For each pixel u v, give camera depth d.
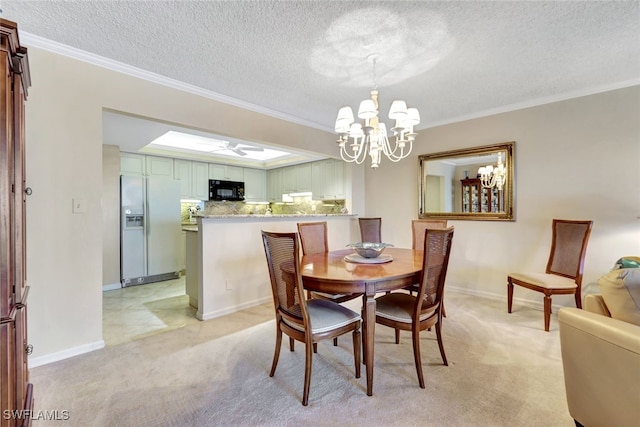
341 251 2.91
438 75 2.57
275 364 1.90
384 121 3.86
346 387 1.78
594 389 1.30
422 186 4.10
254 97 3.09
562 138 3.02
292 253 1.68
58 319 2.12
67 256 2.15
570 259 2.74
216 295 3.03
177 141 4.76
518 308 3.16
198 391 1.75
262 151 5.14
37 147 2.03
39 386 1.79
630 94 2.67
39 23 1.85
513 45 2.10
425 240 1.78
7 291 1.12
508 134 3.37
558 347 2.27
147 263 4.63
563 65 2.40
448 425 1.46
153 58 2.29
